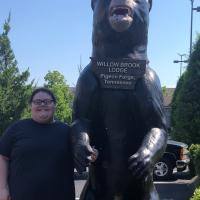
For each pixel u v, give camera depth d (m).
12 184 3.04
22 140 3.03
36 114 3.06
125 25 2.89
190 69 11.93
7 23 18.72
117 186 3.11
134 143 3.05
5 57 18.64
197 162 8.44
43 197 2.95
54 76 29.66
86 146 2.85
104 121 3.04
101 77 3.01
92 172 3.17
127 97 2.99
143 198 3.08
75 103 3.10
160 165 10.92
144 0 3.08
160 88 3.07
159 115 2.99
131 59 2.99
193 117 11.77
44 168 2.97
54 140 3.02
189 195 8.93
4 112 18.17
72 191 3.06
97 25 3.06
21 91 18.53
